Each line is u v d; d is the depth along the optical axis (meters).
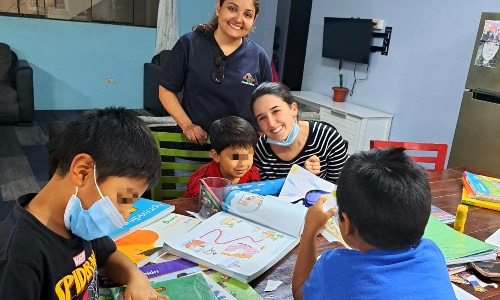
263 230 1.23
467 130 3.28
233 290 0.98
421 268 0.77
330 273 0.80
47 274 0.71
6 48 4.81
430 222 1.39
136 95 6.01
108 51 5.65
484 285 1.11
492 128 3.10
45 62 5.34
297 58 6.38
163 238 1.19
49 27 5.23
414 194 0.77
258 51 1.98
